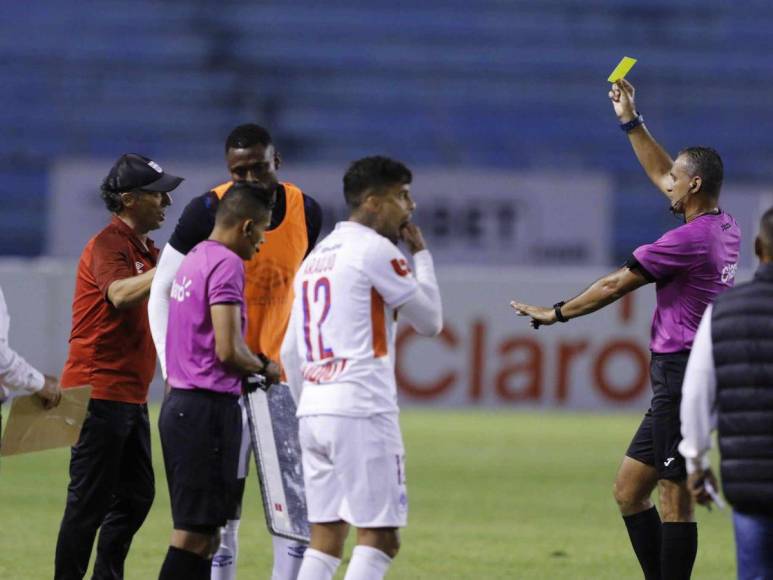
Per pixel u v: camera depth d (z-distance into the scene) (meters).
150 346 24.19
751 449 16.92
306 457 19.91
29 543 31.45
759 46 116.50
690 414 17.47
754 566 17.17
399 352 66.25
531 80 113.44
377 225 19.98
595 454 51.47
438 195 83.62
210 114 110.12
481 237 83.81
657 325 23.67
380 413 19.31
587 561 30.48
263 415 21.89
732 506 17.22
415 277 20.16
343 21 115.06
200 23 114.38
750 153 111.06
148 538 32.75
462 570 29.12
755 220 82.38
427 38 114.75
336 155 108.19
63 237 80.88
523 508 38.78
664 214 105.88
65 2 114.69
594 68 114.25
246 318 21.95
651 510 24.52
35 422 21.66
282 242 23.25
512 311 66.62
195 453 20.36
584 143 110.06
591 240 84.00
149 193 24.11
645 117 112.12
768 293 17.12
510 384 66.62
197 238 22.33
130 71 111.50
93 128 108.81
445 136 109.50
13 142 107.38
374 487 19.20
